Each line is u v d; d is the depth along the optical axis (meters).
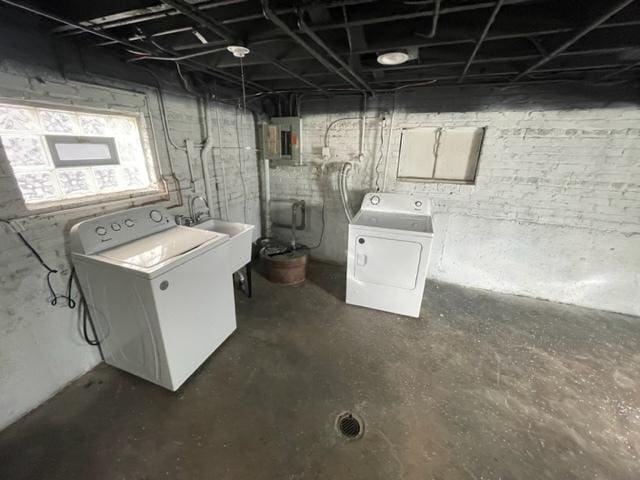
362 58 1.81
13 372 1.42
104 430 1.43
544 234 2.53
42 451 1.33
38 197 1.47
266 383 1.72
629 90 2.02
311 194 3.30
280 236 3.62
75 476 1.23
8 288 1.35
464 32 1.29
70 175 1.61
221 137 2.72
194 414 1.52
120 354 1.72
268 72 2.10
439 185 2.74
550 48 1.42
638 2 1.10
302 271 3.00
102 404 1.56
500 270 2.77
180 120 2.25
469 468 1.28
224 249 1.89
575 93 2.15
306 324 2.30
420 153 2.79
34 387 1.51
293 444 1.37
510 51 1.56
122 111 1.79
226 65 1.83
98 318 1.67
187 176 2.38
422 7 1.05
